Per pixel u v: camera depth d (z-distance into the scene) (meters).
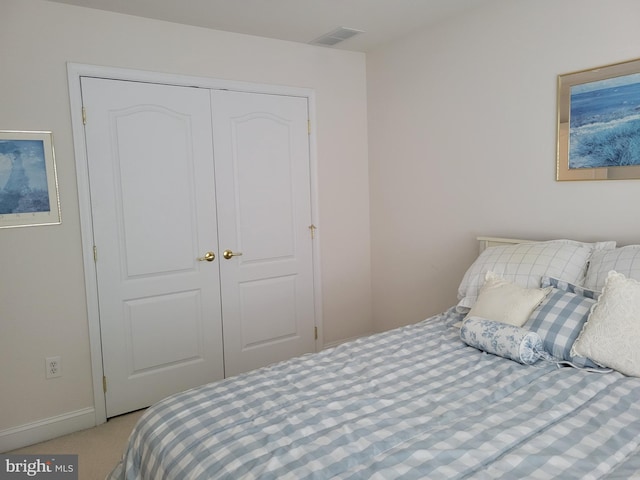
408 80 3.48
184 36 3.01
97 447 2.59
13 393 2.59
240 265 3.34
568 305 1.99
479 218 3.09
